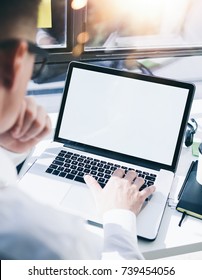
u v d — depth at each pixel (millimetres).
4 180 462
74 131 1000
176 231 791
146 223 779
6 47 397
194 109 1247
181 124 930
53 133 1091
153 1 1254
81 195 848
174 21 1310
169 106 937
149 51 1300
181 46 1318
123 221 722
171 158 933
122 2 1220
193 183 903
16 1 408
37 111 754
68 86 998
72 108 998
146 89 953
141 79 956
